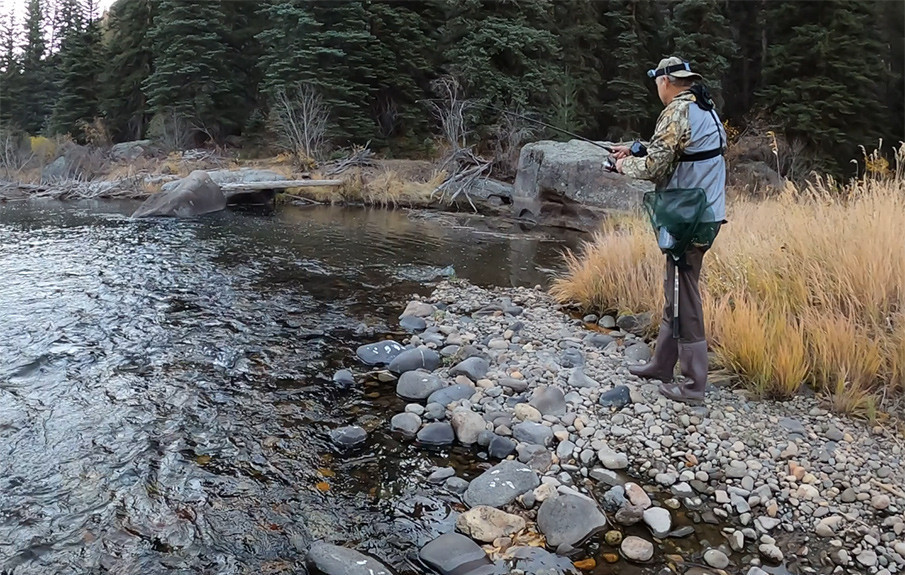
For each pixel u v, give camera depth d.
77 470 2.74
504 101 17.81
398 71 20.22
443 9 19.91
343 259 7.72
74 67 24.44
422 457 3.04
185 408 3.39
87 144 21.66
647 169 3.23
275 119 18.98
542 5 19.25
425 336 4.73
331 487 2.74
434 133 20.03
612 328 5.09
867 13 18.30
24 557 2.19
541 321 5.25
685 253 3.33
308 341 4.60
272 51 19.48
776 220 5.49
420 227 10.79
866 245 4.26
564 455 3.03
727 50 20.56
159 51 21.36
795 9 18.55
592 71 21.02
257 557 2.26
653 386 3.70
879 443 3.06
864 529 2.48
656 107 21.94
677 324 3.44
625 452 3.06
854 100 17.23
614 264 5.68
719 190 3.25
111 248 7.76
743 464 2.90
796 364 3.55
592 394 3.65
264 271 6.86
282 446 3.06
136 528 2.38
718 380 3.75
